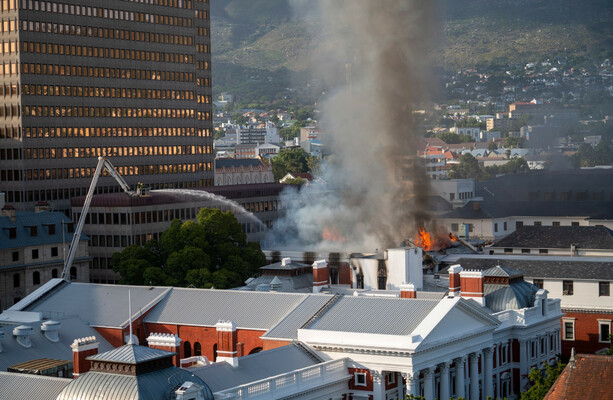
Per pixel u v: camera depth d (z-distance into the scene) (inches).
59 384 4778.5
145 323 6540.4
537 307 7027.6
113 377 4271.7
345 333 5703.7
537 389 5029.5
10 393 4788.4
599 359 3858.3
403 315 5885.8
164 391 4249.5
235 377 5142.7
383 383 5634.8
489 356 6392.7
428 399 5708.7
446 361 5876.0
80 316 6638.8
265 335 5994.1
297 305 6245.1
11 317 6702.8
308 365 5600.4
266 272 7632.9
